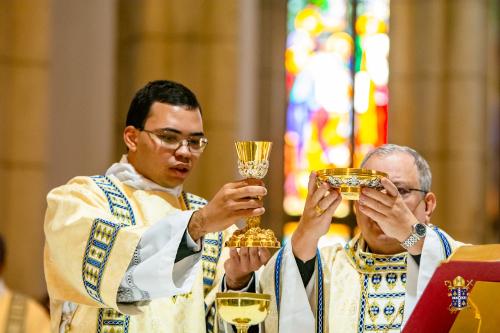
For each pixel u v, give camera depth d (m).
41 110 9.09
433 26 11.14
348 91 12.75
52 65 9.49
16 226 8.91
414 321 3.15
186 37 9.63
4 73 8.99
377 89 12.53
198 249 3.45
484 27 11.30
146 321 3.81
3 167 8.91
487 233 11.40
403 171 3.97
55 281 3.71
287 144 12.80
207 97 9.60
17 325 4.11
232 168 9.58
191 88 9.59
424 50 11.16
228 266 3.77
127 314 3.59
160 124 4.03
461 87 11.02
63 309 3.86
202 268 4.07
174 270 3.46
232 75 9.67
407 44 11.22
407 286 3.70
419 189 3.99
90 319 3.80
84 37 9.71
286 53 12.99
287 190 12.73
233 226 4.28
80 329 3.79
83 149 9.59
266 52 12.88
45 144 9.09
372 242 4.02
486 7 11.35
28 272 8.91
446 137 11.02
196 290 3.95
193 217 3.40
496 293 3.05
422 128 11.09
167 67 9.57
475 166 10.99
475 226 10.92
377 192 3.53
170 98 4.07
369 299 3.94
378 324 3.88
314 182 3.58
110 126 9.68
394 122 11.19
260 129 12.73
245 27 10.27
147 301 3.58
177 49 9.59
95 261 3.52
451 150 10.98
